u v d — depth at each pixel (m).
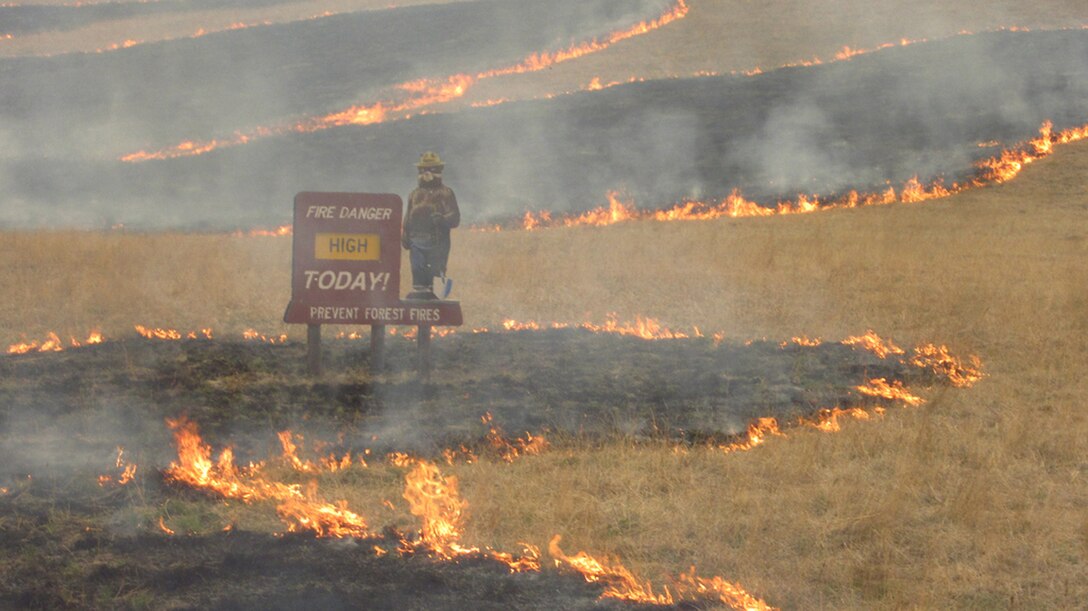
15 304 14.86
